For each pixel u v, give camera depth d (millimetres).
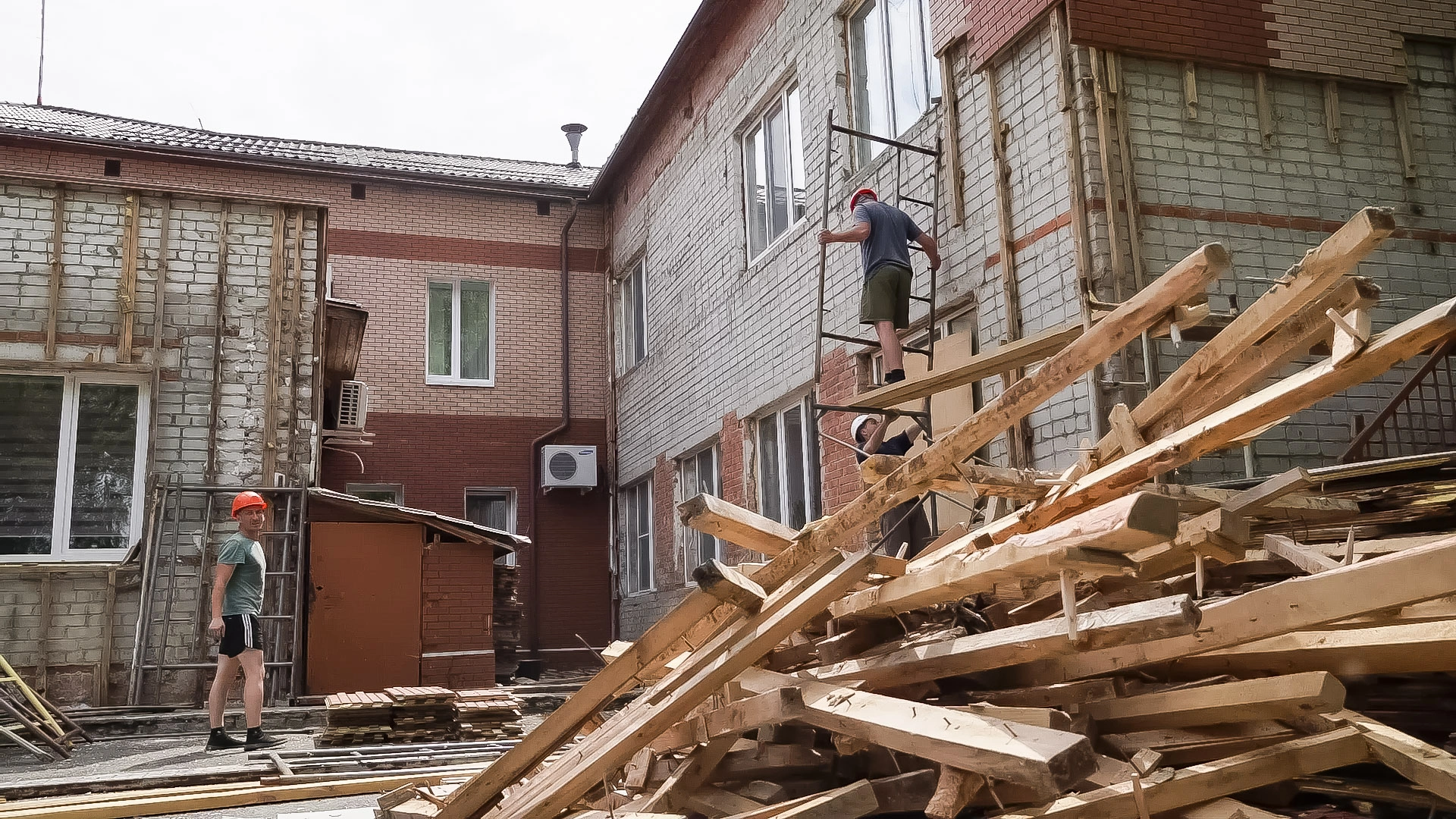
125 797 5566
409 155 20031
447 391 18094
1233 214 7734
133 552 11117
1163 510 2518
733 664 3301
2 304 11367
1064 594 2836
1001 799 2846
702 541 14664
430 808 4090
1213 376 3557
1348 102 8289
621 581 17953
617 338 18703
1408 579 2406
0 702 7828
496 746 7613
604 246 19359
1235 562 3324
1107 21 7637
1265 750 2791
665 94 16375
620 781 4043
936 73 9758
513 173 19906
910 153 9734
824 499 10969
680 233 15797
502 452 18172
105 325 11633
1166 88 7781
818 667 4055
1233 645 2832
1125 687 3195
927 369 9359
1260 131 7973
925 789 2947
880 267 8211
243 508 8055
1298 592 2629
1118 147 7527
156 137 17797
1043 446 7598
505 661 13781
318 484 11961
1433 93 8578
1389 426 7551
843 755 3289
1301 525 4203
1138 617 2686
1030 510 3564
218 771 6281
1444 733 3160
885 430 8281
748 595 3410
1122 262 7289
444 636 12031
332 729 7883
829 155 9312
